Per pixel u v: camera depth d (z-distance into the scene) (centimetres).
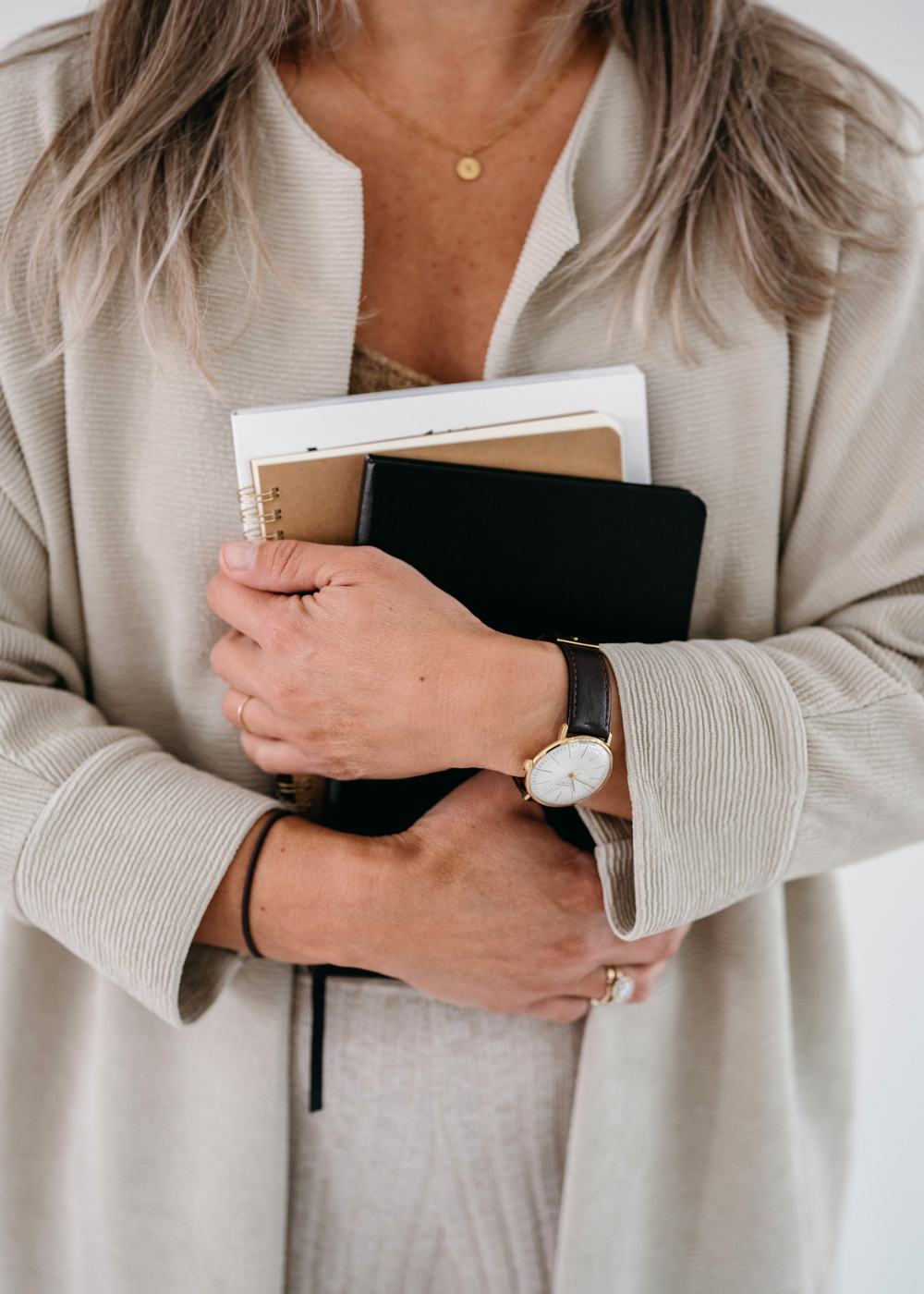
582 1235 75
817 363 71
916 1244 156
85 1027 83
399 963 65
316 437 63
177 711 77
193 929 61
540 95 73
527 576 64
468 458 63
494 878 64
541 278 68
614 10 72
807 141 71
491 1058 76
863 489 73
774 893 80
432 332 74
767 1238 83
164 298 65
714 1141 84
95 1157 81
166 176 64
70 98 68
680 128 67
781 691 62
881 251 70
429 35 69
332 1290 83
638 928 60
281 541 61
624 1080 76
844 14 123
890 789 65
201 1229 78
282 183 68
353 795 68
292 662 60
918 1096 154
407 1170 78
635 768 59
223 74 65
